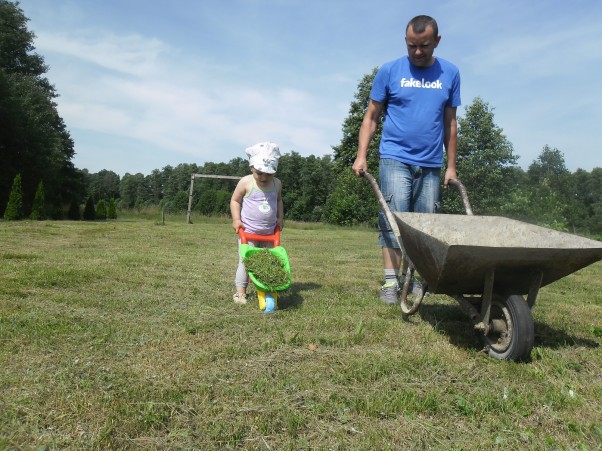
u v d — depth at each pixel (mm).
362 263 7957
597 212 56969
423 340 3332
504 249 2768
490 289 2957
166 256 7547
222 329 3451
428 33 4070
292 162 67875
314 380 2566
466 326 3727
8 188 31828
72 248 8352
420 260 3168
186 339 3162
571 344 3420
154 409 2180
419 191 4523
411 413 2268
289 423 2098
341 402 2334
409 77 4375
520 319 2869
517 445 2041
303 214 66125
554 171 69188
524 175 62500
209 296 4523
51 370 2561
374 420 2195
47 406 2158
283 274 4062
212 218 33656
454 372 2756
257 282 3945
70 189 44344
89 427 2020
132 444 1926
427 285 3395
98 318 3576
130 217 36438
